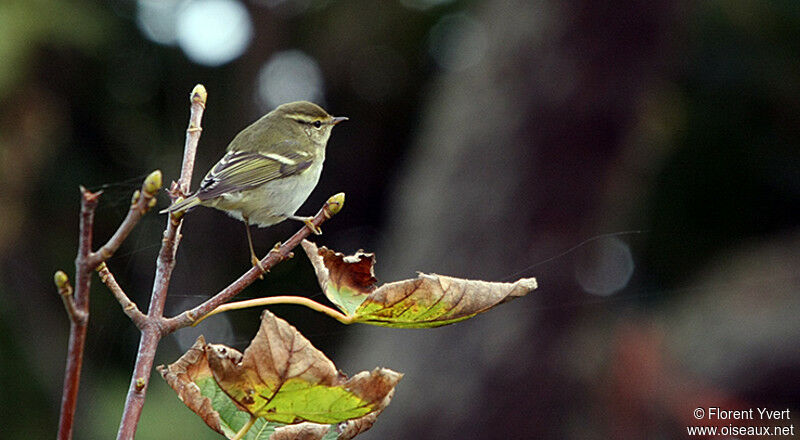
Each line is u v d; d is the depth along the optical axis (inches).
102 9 487.2
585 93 475.2
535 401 488.1
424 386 482.6
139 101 526.6
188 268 542.3
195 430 425.1
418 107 632.4
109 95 509.4
